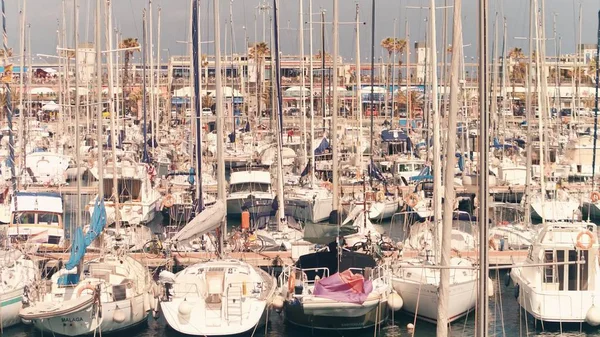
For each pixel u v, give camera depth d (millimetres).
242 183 47562
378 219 46562
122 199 44938
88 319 25250
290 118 93062
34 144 65250
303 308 25688
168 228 40000
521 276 29344
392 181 53875
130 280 27078
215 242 32594
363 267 28094
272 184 49000
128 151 62250
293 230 37531
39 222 35625
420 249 31750
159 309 27734
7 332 26391
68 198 50344
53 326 25266
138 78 117250
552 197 43562
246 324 24984
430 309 27078
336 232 29094
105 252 29672
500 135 72188
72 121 75812
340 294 25766
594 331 26938
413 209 42406
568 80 101438
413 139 72125
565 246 27547
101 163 30719
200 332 24703
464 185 47781
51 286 26422
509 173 53750
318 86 95188
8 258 28531
